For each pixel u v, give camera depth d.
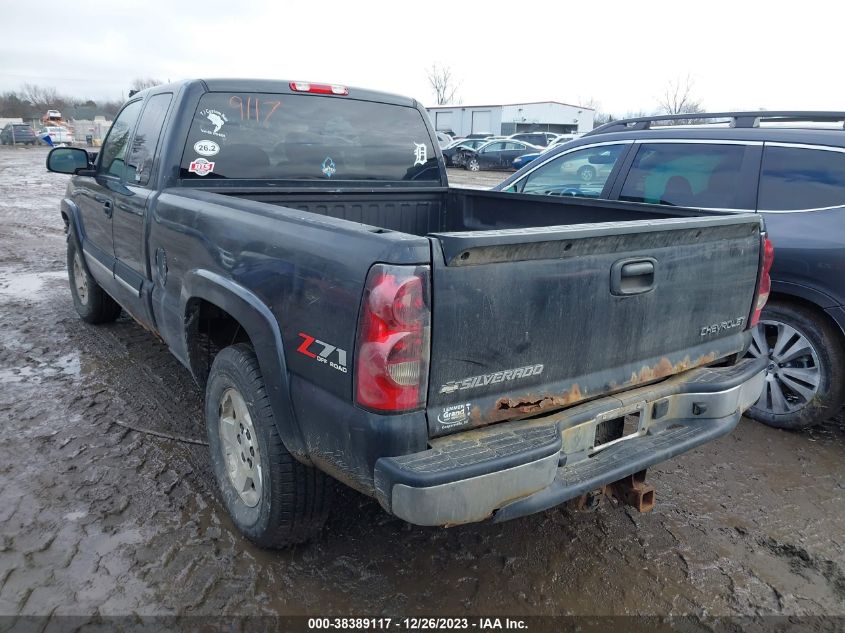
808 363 4.13
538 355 2.31
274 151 3.95
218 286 2.83
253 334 2.59
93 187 4.86
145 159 3.91
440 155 4.74
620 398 2.58
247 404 2.70
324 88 4.10
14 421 4.03
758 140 4.32
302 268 2.34
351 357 2.12
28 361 5.00
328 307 2.21
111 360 5.06
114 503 3.21
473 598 2.69
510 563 2.91
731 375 2.87
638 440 2.67
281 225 2.53
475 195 4.57
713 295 2.86
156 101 4.02
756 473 3.76
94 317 5.75
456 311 2.09
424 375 2.07
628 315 2.54
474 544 3.03
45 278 7.76
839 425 4.39
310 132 4.07
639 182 4.87
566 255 2.30
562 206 4.06
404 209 4.60
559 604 2.68
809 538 3.17
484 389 2.21
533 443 2.19
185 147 3.63
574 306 2.36
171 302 3.43
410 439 2.08
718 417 2.82
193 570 2.77
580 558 2.96
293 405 2.42
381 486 2.08
